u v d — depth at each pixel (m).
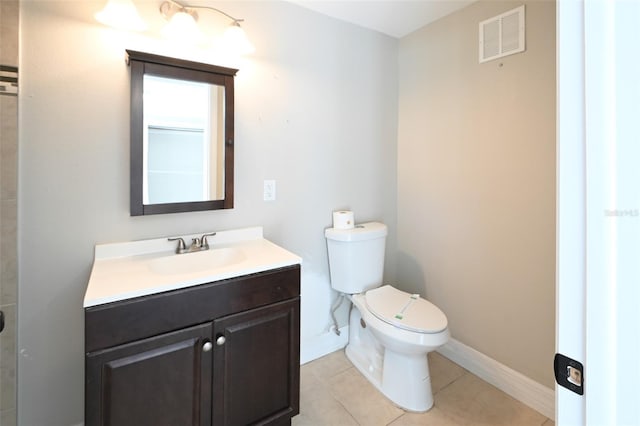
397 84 2.33
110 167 1.38
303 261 1.98
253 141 1.74
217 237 1.64
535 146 1.59
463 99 1.91
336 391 1.76
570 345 0.45
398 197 2.39
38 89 1.24
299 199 1.93
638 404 0.39
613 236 0.40
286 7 1.80
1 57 1.18
